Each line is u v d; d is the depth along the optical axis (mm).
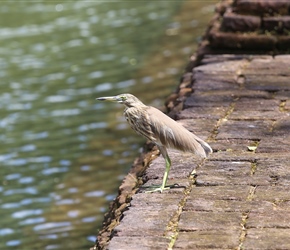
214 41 14406
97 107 18984
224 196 8398
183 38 24797
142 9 29062
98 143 16719
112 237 7762
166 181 8758
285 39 14039
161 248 7324
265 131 10367
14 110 18969
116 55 23406
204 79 12703
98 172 15250
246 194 8422
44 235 12883
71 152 16344
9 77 21594
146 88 20141
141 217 7996
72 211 13695
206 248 7277
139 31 26047
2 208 13977
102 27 26719
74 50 24094
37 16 28438
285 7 14445
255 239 7383
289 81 12344
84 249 12250
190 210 8109
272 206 8102
